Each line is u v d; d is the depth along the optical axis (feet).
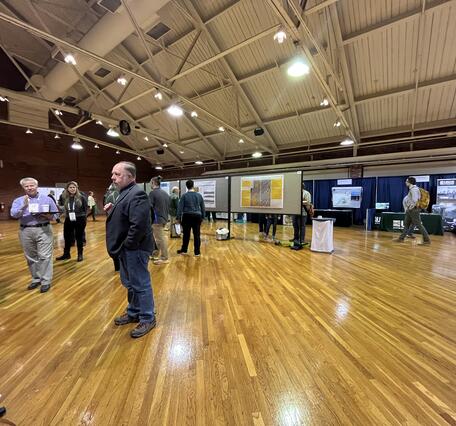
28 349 5.51
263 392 4.28
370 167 29.63
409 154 25.71
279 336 6.06
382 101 23.54
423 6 14.44
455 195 24.43
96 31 15.08
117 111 34.30
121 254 6.43
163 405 4.01
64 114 39.27
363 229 28.14
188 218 14.62
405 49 17.70
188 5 16.85
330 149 30.96
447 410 3.91
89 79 27.86
